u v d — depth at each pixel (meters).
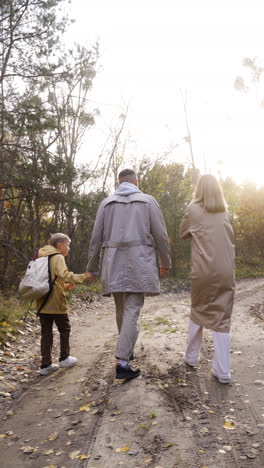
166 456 2.34
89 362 4.36
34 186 8.04
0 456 2.50
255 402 3.01
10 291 8.60
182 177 17.23
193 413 2.87
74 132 12.36
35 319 6.87
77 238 12.79
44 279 3.99
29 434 2.77
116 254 3.56
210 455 2.33
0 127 7.83
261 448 2.37
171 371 3.73
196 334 3.74
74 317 7.81
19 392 3.60
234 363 4.05
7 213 9.20
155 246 3.72
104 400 3.22
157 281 3.55
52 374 4.05
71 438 2.66
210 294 3.48
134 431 2.65
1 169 7.91
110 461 2.33
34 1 7.84
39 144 8.78
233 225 21.27
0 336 5.22
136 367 3.88
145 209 3.62
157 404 3.02
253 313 7.18
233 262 3.52
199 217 3.59
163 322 6.40
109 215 3.69
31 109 7.76
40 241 11.05
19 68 8.23
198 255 3.53
